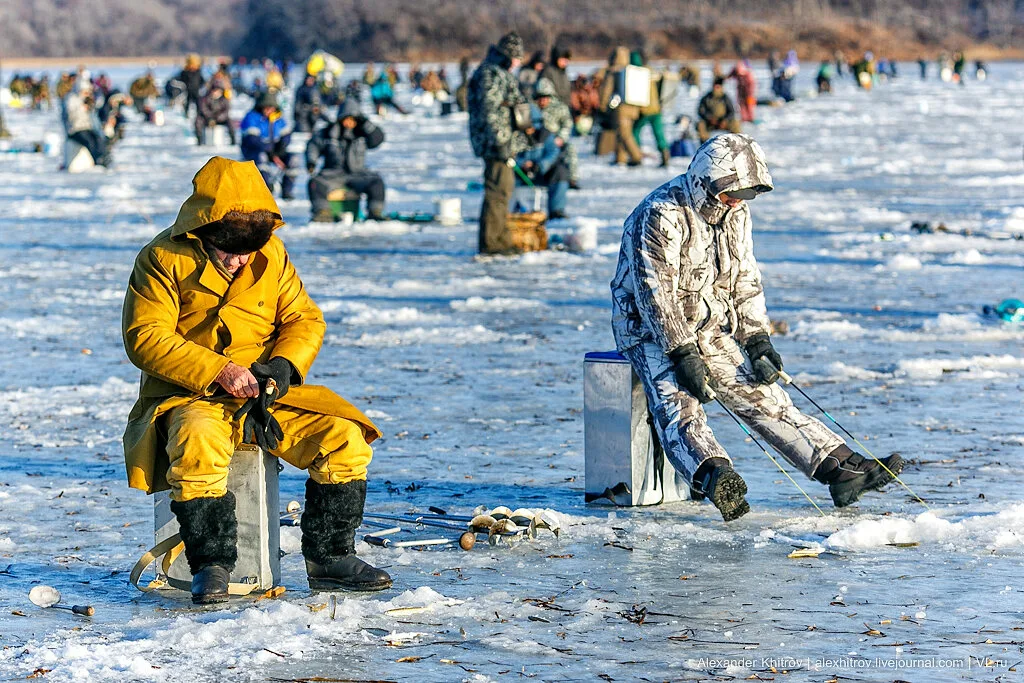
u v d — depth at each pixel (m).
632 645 9.91
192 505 10.89
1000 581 11.24
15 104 147.88
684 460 13.03
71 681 9.27
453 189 54.09
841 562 11.88
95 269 34.41
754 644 9.88
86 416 18.67
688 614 10.58
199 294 11.14
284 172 51.16
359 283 31.14
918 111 105.06
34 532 13.21
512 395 19.58
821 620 10.38
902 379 20.19
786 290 29.42
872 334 24.02
